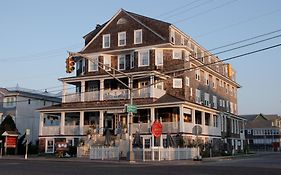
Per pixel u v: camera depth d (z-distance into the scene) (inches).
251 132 4690.0
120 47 1935.3
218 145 1993.1
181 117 1583.4
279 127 4662.9
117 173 722.8
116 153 1393.9
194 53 2009.1
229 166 967.0
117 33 1968.5
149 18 1924.2
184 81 1852.9
